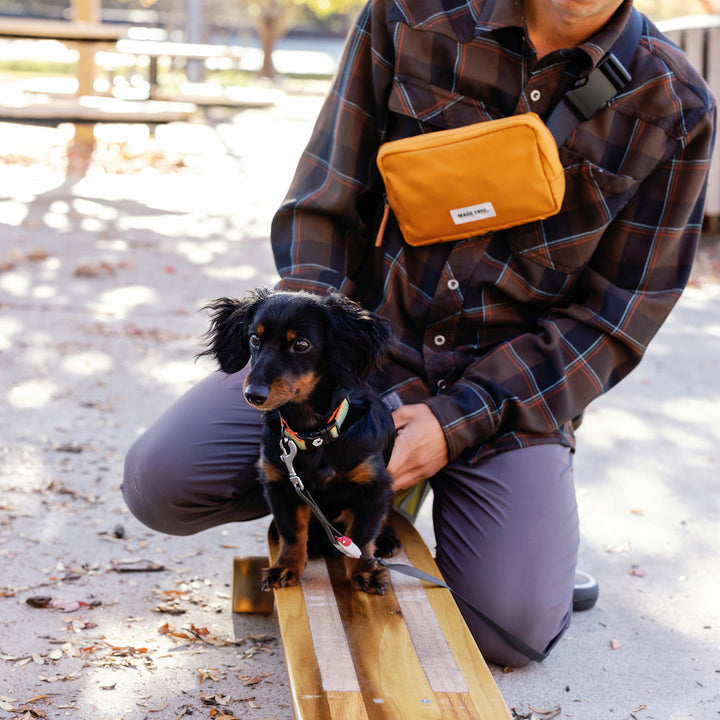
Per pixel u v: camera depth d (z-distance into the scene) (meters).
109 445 4.03
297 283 2.72
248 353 2.37
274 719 2.33
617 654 2.71
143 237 7.94
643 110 2.62
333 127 2.85
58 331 5.50
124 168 11.10
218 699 2.40
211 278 6.82
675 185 2.68
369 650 2.05
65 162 11.27
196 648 2.64
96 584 2.96
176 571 3.08
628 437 4.46
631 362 2.74
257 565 2.80
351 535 2.35
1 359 4.98
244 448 2.66
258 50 29.89
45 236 7.75
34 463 3.80
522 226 2.66
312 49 33.38
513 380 2.63
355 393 2.33
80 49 12.05
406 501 3.00
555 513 2.58
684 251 2.75
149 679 2.48
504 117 2.65
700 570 3.22
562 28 2.54
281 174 11.16
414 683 1.94
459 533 2.62
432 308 2.71
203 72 17.88
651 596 3.05
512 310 2.76
